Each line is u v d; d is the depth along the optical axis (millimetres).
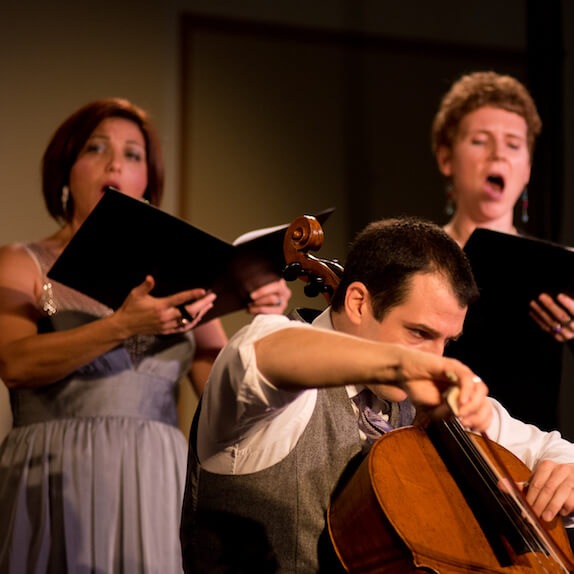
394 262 4723
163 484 7773
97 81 13094
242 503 4832
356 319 4848
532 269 7641
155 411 8078
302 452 4918
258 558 4809
